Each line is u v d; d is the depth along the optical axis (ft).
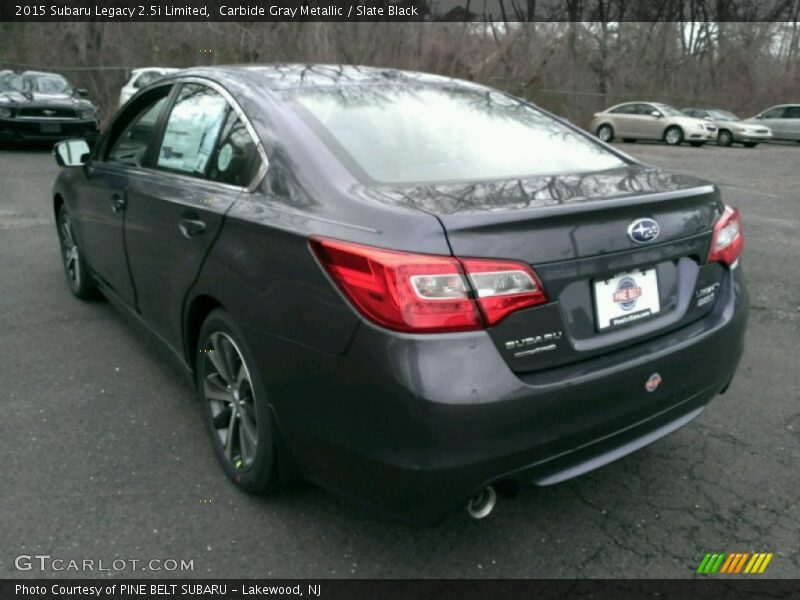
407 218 6.97
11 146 46.91
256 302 8.11
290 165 8.43
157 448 10.40
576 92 107.04
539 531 8.78
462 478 6.90
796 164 55.36
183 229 9.71
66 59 79.87
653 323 8.19
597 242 7.53
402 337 6.74
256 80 10.05
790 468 10.19
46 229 23.86
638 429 8.10
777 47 127.34
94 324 15.16
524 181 8.29
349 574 8.00
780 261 21.62
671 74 122.42
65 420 11.12
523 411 6.97
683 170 50.49
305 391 7.61
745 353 14.38
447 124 9.82
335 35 77.97
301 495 9.33
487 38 98.73
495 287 6.88
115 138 13.30
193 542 8.44
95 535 8.50
